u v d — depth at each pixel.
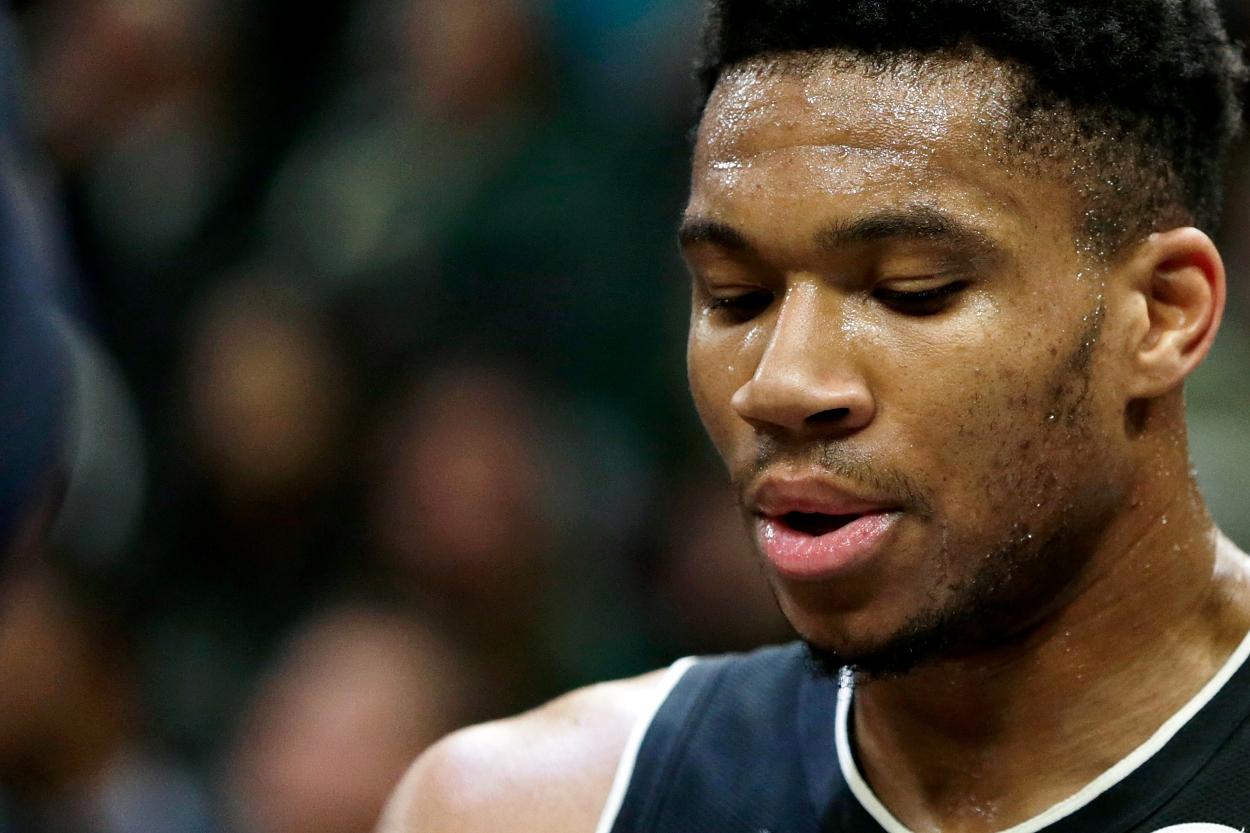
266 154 15.82
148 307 15.34
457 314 13.70
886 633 5.00
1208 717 5.24
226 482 14.20
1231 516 10.34
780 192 4.91
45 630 10.95
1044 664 5.31
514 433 12.73
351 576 13.20
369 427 13.88
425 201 14.16
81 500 12.54
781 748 5.82
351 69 15.76
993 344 4.86
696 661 6.34
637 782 5.95
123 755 11.59
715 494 13.26
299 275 14.73
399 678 11.53
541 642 12.24
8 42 4.61
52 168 15.41
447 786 6.26
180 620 14.20
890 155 4.85
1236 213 11.68
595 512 12.94
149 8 15.98
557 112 14.30
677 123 14.12
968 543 4.98
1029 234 4.89
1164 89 5.18
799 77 4.99
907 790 5.55
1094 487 5.12
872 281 4.91
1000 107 4.89
